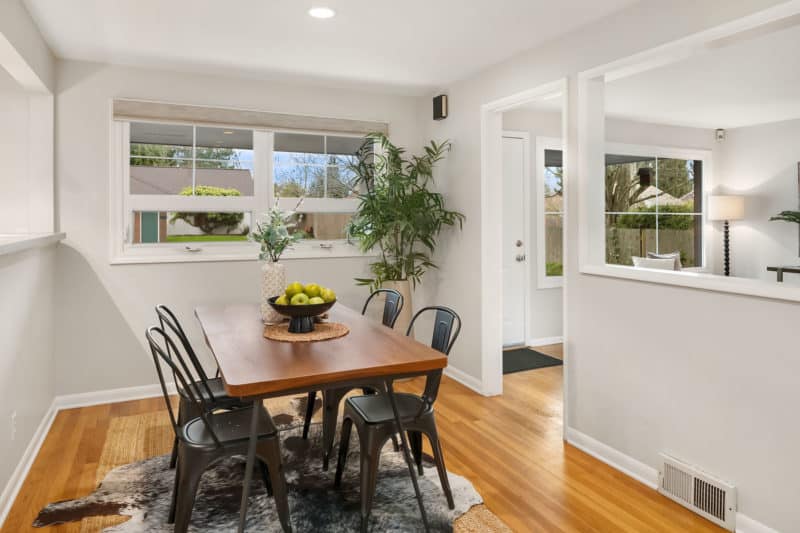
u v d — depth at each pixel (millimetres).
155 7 2781
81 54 3525
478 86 4000
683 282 2426
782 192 5863
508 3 2699
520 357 5098
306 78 4137
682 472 2434
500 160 3990
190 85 3963
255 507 2379
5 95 3473
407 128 4781
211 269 4082
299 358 2119
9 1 2469
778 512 2084
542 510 2377
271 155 4332
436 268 4664
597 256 3033
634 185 5961
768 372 2105
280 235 2848
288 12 2855
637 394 2695
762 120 5781
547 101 4820
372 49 3443
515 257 5430
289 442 3100
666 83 4125
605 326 2881
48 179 3553
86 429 3287
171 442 3102
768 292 2074
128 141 3881
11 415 2477
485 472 2746
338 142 4590
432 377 2385
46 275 3318
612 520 2303
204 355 4082
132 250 3908
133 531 2184
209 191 4141
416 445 2693
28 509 2352
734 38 2250
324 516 2307
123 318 3832
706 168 6383
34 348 2980
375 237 4383
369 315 4668
